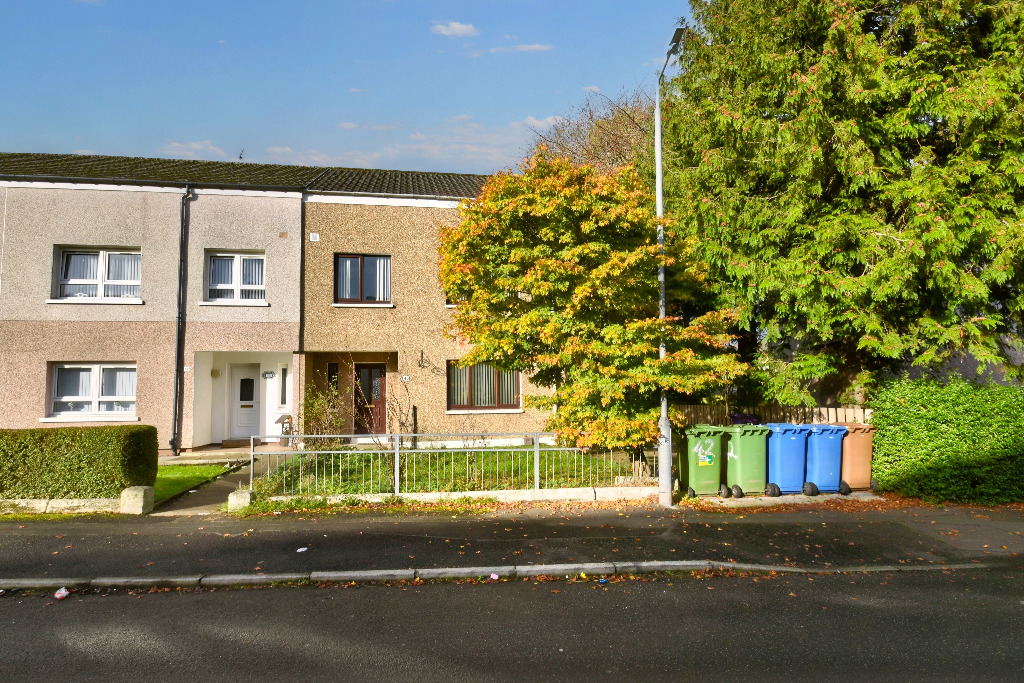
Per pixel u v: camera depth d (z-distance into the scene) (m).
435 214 16.34
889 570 7.26
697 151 12.89
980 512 9.81
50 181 14.75
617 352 9.69
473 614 5.94
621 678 4.69
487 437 15.22
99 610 6.03
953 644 5.30
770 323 12.59
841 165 11.17
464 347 16.19
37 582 6.57
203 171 17.62
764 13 12.14
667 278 11.15
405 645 5.26
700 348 11.15
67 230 14.77
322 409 13.96
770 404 13.16
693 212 12.30
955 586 6.75
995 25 10.97
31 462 9.47
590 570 7.09
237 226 15.50
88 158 18.72
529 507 9.89
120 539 8.05
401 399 15.95
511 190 10.07
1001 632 5.55
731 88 12.78
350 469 10.48
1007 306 11.61
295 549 7.69
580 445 9.95
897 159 11.23
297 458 11.52
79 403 14.95
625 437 10.05
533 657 5.04
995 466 10.39
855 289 10.47
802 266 10.96
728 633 5.52
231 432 16.72
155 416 14.88
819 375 12.14
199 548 7.71
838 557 7.63
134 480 9.73
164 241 15.14
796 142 11.35
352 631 5.54
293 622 5.74
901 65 11.00
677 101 14.05
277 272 15.62
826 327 11.34
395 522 8.98
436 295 16.23
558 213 9.64
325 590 6.59
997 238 10.07
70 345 14.65
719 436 10.78
